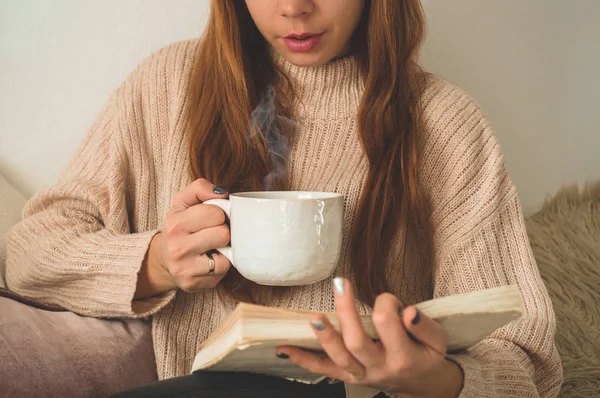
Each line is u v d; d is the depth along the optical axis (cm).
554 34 155
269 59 111
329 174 105
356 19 101
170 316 104
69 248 101
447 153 105
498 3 151
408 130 104
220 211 85
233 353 63
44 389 83
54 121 142
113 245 98
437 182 106
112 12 140
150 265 96
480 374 75
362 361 62
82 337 93
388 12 105
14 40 139
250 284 102
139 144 113
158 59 117
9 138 141
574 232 148
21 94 140
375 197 100
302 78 108
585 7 155
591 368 123
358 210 101
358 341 60
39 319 91
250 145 105
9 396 80
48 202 113
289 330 62
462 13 150
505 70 154
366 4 108
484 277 99
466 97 110
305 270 76
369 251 100
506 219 104
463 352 85
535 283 99
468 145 105
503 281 99
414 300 109
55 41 140
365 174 104
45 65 140
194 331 105
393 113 104
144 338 101
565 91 157
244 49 109
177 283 88
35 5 138
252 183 105
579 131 159
